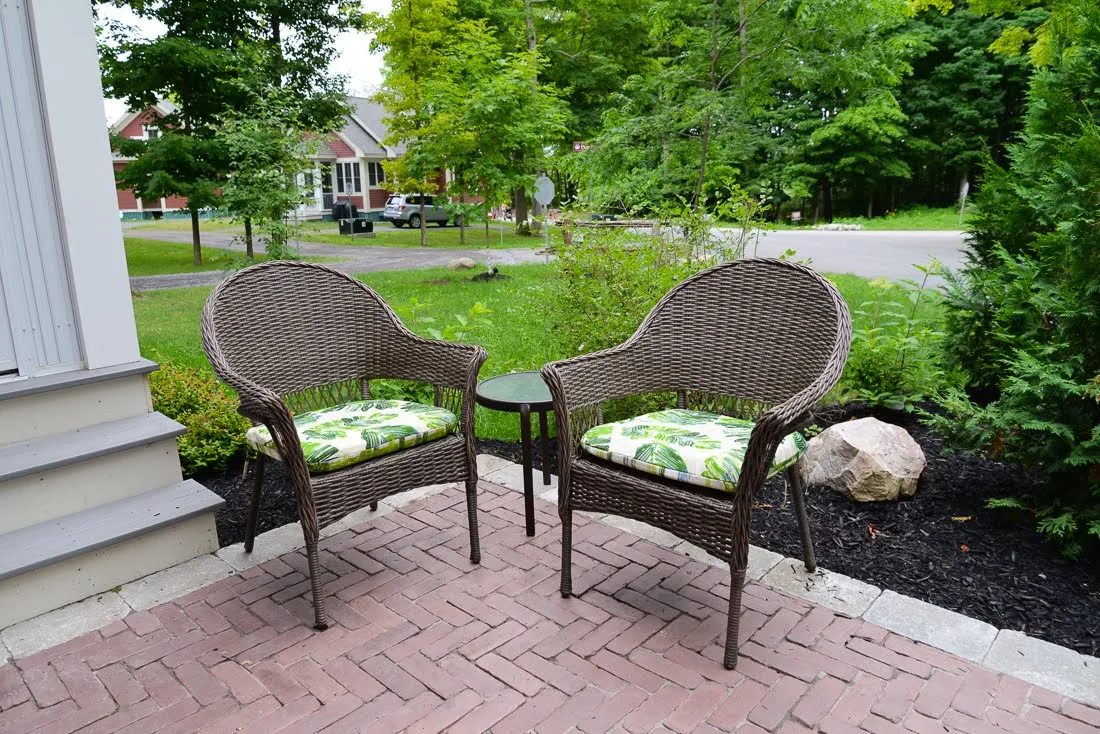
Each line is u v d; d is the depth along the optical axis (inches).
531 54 407.5
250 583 94.2
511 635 82.0
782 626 82.7
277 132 321.7
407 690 73.2
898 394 150.7
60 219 99.7
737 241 170.1
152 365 108.1
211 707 71.2
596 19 670.5
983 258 152.6
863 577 93.0
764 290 94.3
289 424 78.7
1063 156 107.8
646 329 99.7
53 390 100.0
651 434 86.4
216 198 481.4
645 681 74.0
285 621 85.6
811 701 70.7
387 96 553.3
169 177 474.3
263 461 96.9
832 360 78.8
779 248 557.0
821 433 122.8
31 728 68.9
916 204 1113.4
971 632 80.6
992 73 976.9
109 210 103.0
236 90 464.8
